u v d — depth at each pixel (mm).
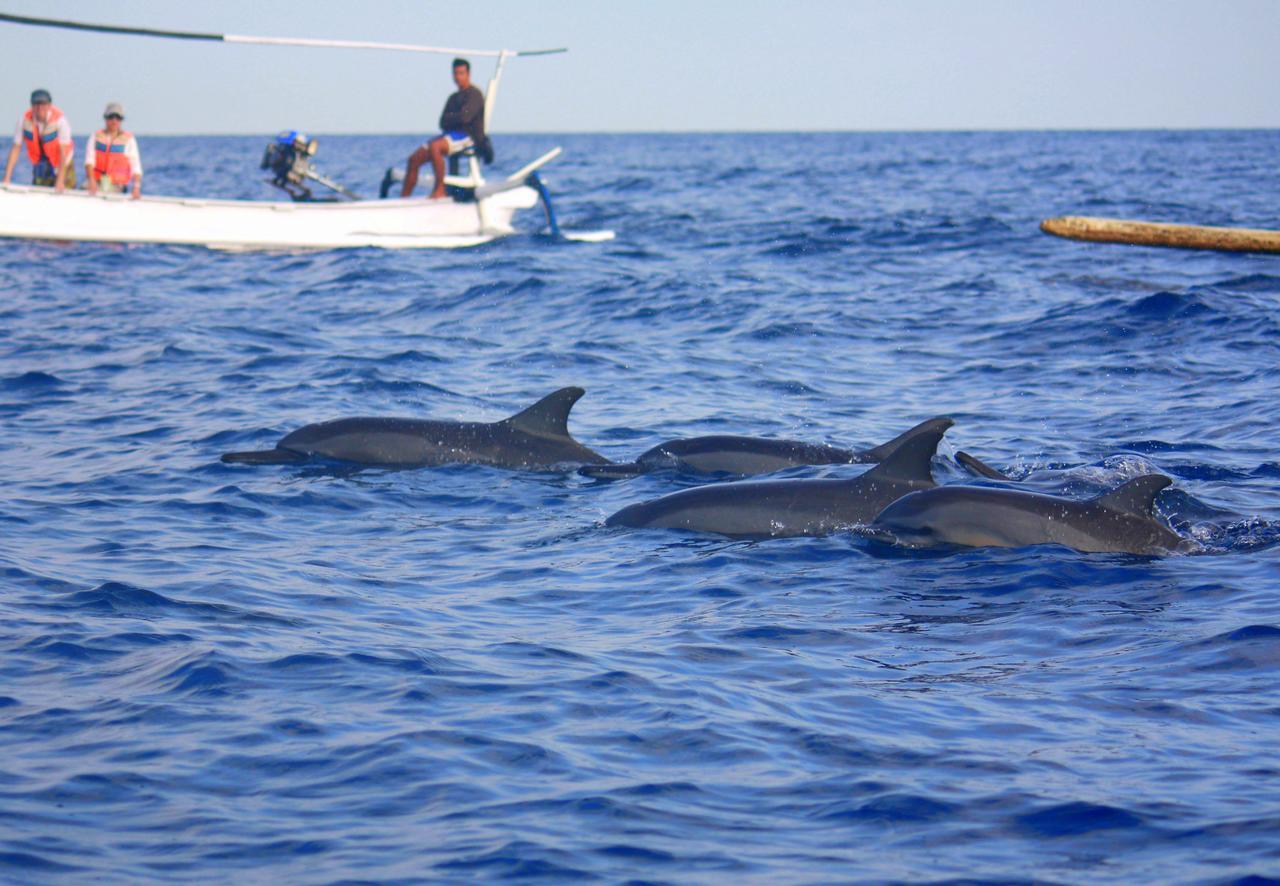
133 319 20500
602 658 7223
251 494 10859
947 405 14578
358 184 66625
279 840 5168
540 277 24641
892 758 5914
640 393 15398
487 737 6137
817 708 6508
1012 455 12188
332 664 7027
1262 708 6422
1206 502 10320
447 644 7434
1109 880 4836
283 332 19625
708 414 14172
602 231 33438
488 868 4969
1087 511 9352
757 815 5402
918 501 9594
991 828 5262
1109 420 13625
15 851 4996
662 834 5234
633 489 11055
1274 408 13766
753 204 44656
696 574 8859
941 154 113750
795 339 18781
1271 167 73312
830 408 14484
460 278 25312
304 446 12086
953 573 8781
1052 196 47562
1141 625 7707
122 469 11680
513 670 7012
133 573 8703
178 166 99875
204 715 6336
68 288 23656
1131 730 6191
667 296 22609
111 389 15445
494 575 8891
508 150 182625
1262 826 5164
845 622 7895
